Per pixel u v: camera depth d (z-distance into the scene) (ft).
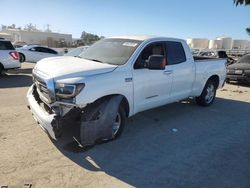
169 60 21.09
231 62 50.52
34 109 15.87
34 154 14.97
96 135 15.30
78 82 14.61
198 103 27.04
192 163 14.96
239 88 39.93
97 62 17.47
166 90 20.75
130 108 17.85
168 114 23.76
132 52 18.16
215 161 15.30
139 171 13.87
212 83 27.14
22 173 13.07
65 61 17.58
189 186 12.73
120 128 17.38
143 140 17.71
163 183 12.90
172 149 16.61
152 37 20.22
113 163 14.52
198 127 20.80
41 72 16.24
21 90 32.48
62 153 15.25
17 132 17.88
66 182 12.54
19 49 63.93
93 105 15.40
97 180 12.86
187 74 22.85
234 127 21.16
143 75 18.19
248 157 15.98
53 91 14.60
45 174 13.09
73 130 15.56
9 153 14.94
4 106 24.21
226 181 13.30
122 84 16.74
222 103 29.19
